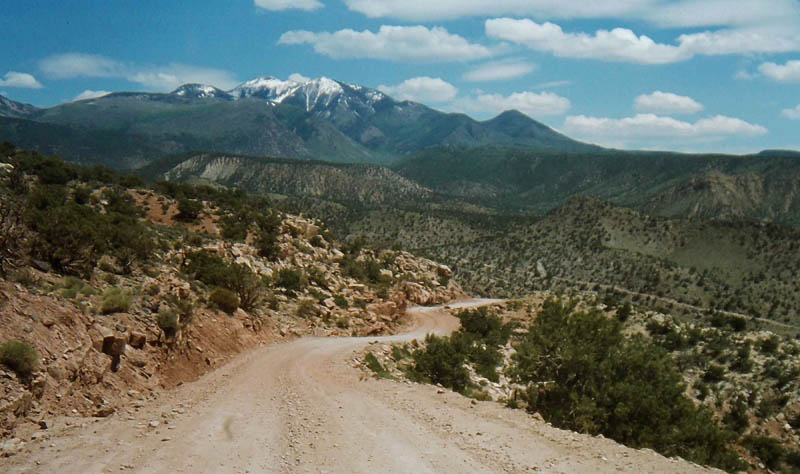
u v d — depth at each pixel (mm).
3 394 11117
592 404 16859
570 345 19578
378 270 74188
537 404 19203
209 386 18234
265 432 12172
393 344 34438
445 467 10094
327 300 44594
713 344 53844
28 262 18750
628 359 19391
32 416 11617
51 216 22766
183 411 13906
